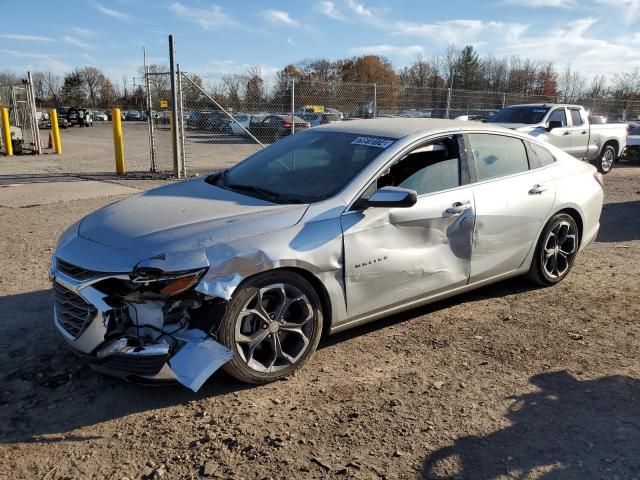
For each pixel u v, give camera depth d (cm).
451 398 331
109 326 306
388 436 292
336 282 358
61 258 333
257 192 396
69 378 346
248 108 1598
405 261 389
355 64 6362
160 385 310
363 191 371
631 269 589
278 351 343
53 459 271
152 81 1367
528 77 5175
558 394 337
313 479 259
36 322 425
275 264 326
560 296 504
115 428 297
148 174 1329
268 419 306
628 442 291
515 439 292
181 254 306
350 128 449
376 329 427
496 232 448
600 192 548
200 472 263
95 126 4931
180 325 313
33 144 1944
